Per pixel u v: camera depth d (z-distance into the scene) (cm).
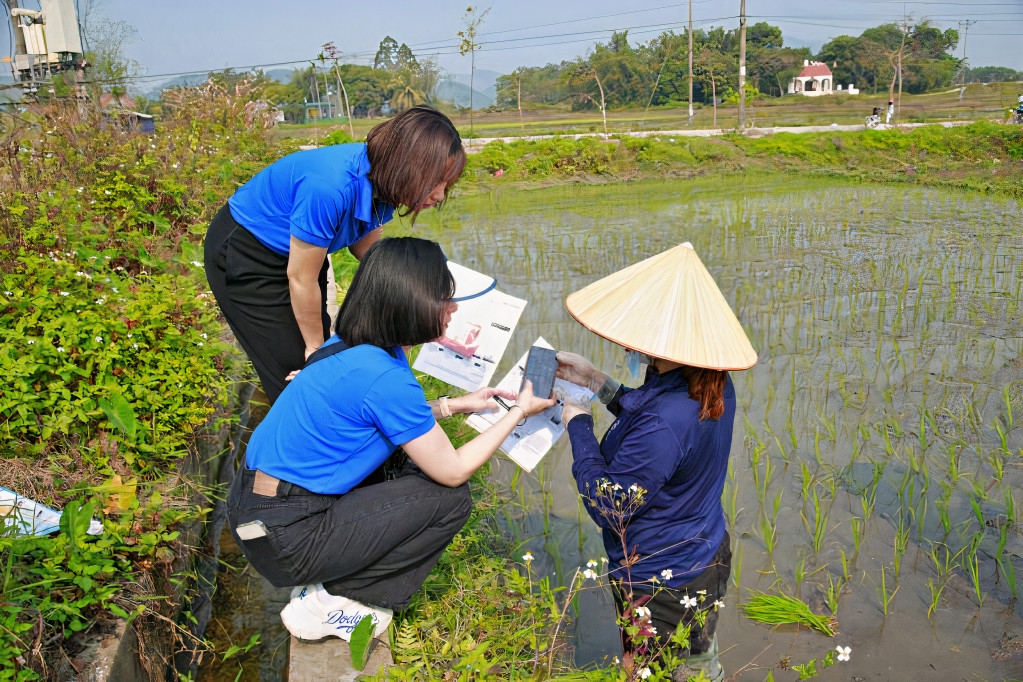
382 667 229
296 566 235
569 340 621
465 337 302
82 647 228
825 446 460
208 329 440
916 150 2067
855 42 8794
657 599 261
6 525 250
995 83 6931
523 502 405
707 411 246
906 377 550
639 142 1953
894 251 931
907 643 310
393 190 261
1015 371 558
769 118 4322
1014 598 335
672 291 252
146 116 1286
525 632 262
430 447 238
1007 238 1007
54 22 1152
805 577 351
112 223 568
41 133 728
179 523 301
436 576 299
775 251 943
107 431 326
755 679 292
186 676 273
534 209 1402
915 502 404
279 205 278
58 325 354
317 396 231
